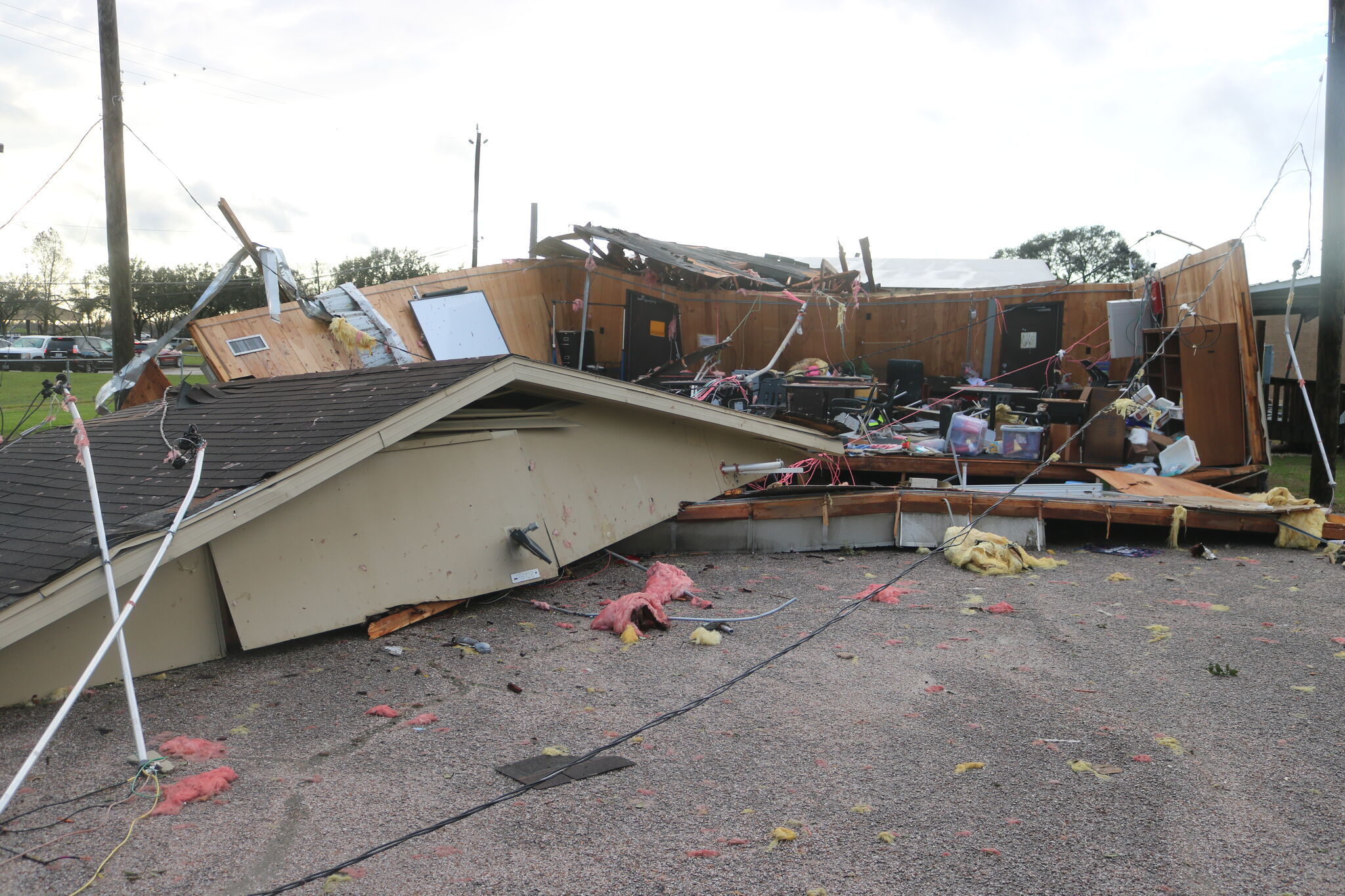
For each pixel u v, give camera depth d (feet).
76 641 15.78
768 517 27.66
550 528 23.26
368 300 44.57
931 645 18.67
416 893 9.78
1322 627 19.35
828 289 57.31
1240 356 34.53
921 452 35.55
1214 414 35.04
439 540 20.80
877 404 43.42
